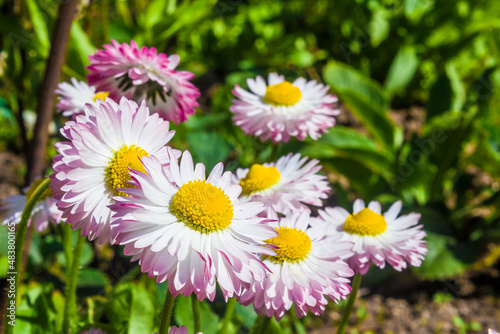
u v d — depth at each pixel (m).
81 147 0.22
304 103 0.32
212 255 0.21
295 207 0.28
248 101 0.32
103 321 0.31
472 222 0.52
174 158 0.22
